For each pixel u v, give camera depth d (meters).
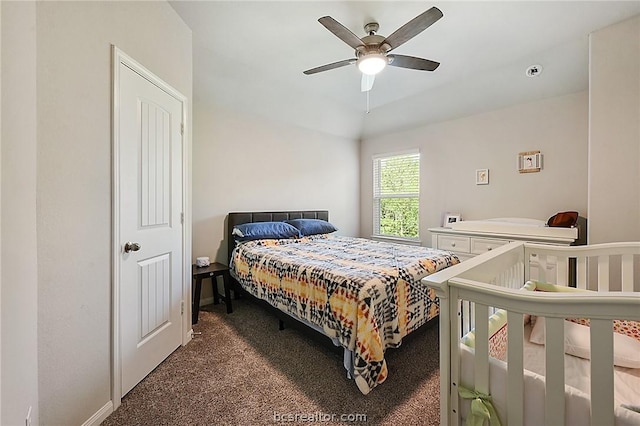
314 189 4.36
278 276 2.30
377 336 1.59
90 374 1.37
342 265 2.08
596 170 2.24
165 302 1.97
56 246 1.21
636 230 2.11
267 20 2.14
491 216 3.54
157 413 1.47
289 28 2.23
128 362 1.61
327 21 1.73
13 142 0.92
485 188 3.58
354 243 3.21
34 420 1.08
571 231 2.64
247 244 3.04
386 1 1.92
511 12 2.03
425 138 4.16
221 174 3.34
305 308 1.98
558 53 2.56
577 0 1.90
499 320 1.30
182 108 2.16
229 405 1.53
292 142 4.07
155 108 1.85
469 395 0.99
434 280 1.04
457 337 1.03
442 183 3.99
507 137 3.40
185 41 2.17
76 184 1.30
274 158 3.86
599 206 2.23
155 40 1.84
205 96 3.12
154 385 1.69
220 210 3.34
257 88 3.26
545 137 3.13
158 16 1.87
